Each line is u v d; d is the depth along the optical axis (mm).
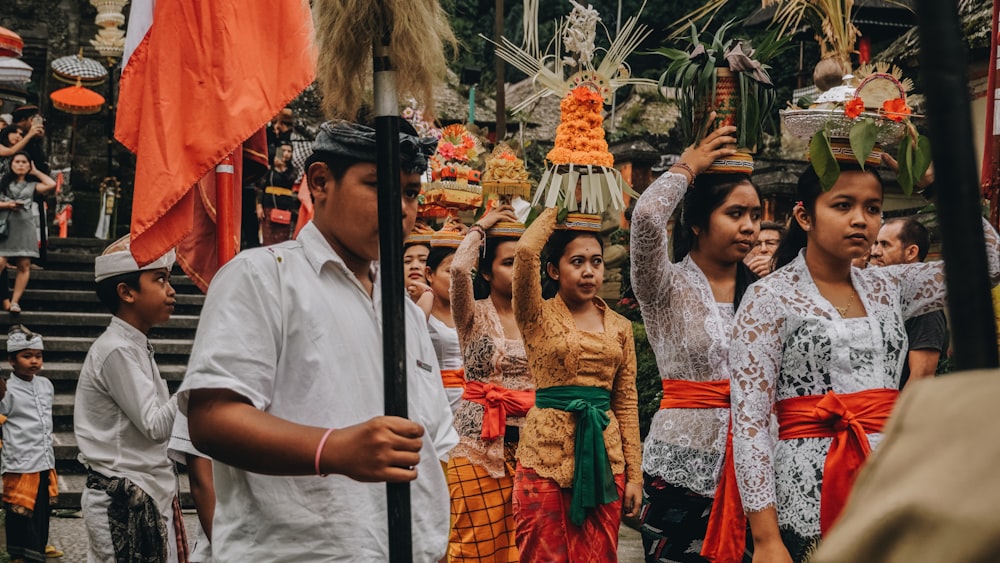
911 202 10070
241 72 3836
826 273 3293
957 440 717
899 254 5027
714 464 3891
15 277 11758
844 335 3137
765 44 4039
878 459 767
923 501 705
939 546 688
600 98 4785
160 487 4008
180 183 3770
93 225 18672
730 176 4004
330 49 2309
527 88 20156
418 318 2729
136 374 3889
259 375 2230
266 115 3854
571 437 4559
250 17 3910
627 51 4867
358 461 2025
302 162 13625
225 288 2285
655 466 4020
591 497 4441
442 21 2365
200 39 3826
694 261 4129
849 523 750
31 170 11109
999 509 672
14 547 6336
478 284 5832
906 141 3422
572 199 4707
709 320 3951
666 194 3828
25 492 6312
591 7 4832
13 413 6312
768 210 12633
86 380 3967
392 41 2215
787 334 3207
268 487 2262
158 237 3793
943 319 4375
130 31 3969
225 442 2133
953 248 876
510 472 5062
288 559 2248
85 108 18000
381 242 2148
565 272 4762
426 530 2498
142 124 3818
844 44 4176
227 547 2301
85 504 3953
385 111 2184
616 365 4730
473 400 5121
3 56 11578
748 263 6449
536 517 4555
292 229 13133
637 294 4047
